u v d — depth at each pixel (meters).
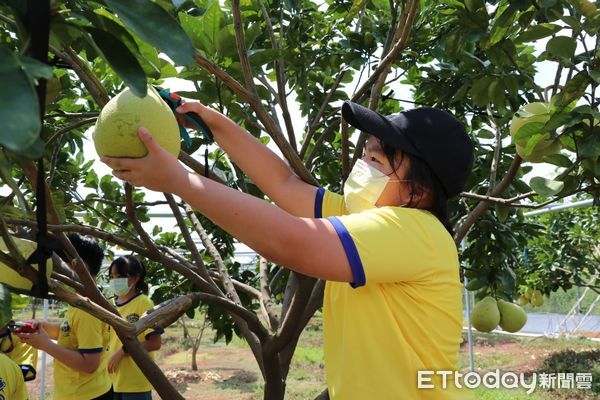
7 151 0.87
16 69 0.54
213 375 10.66
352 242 1.14
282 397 2.08
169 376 10.62
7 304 0.93
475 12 2.23
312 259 1.12
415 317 1.21
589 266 8.90
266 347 1.86
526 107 2.02
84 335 3.07
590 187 2.05
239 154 1.59
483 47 2.26
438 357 1.23
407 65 2.79
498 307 3.30
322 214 1.57
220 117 1.56
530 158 2.03
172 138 1.10
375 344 1.21
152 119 1.04
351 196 1.37
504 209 2.51
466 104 3.04
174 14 1.71
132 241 2.62
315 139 3.21
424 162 1.31
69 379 3.37
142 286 3.91
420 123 1.32
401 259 1.16
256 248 1.12
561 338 14.09
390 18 2.85
